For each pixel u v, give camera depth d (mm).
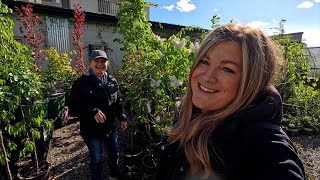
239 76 868
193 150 916
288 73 5656
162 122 2820
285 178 657
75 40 7395
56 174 3357
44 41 8039
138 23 4676
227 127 831
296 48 5848
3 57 2471
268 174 691
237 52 856
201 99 956
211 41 914
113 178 3064
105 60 2902
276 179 667
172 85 2551
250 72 841
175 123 1321
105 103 2865
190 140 972
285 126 5223
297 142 4660
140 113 3145
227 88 884
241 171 780
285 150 720
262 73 845
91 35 9422
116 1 14281
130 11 4781
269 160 707
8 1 7039
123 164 3279
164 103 2764
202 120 945
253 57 837
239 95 862
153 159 3041
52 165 3611
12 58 2531
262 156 726
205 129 912
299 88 5930
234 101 874
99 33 9586
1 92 2297
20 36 7652
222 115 887
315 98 5855
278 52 935
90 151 2793
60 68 6727
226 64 872
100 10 13805
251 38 855
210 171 860
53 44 8453
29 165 3236
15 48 2621
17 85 2502
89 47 9414
